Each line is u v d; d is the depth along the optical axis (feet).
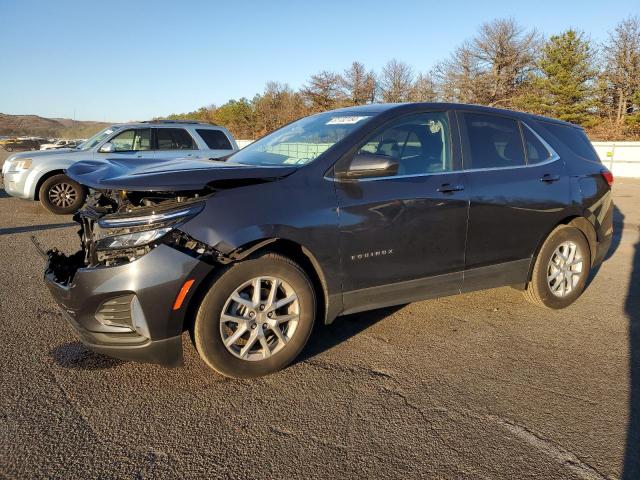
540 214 14.05
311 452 8.31
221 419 9.19
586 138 16.39
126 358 9.73
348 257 11.12
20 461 7.91
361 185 11.34
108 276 9.28
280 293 10.78
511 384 10.61
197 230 9.52
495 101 143.33
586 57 123.13
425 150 12.59
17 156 31.81
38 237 24.41
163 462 8.00
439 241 12.35
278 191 10.39
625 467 8.02
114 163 12.01
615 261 21.26
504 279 13.85
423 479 7.70
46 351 11.71
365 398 9.99
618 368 11.37
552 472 7.88
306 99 168.04
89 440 8.50
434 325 13.73
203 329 9.85
